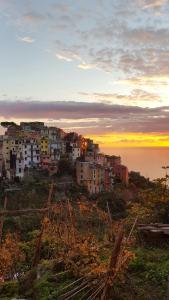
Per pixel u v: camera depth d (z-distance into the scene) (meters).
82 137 131.75
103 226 21.83
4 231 45.16
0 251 21.38
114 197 92.94
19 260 21.95
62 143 120.19
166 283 12.85
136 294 12.46
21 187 98.31
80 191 101.00
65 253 16.22
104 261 14.15
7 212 14.70
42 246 18.64
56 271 15.20
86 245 14.71
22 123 129.62
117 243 11.09
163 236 17.16
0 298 14.78
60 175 110.12
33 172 109.38
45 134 124.00
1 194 92.44
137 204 22.38
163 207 22.42
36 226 44.41
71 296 12.38
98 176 109.38
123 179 117.88
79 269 13.67
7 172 107.31
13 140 110.38
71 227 18.23
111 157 127.69
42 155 113.31
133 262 14.23
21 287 15.04
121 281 12.56
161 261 14.88
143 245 16.98
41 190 95.94
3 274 20.47
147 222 21.14
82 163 107.12
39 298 13.78
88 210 23.73
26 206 86.44
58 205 20.17
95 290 11.97
